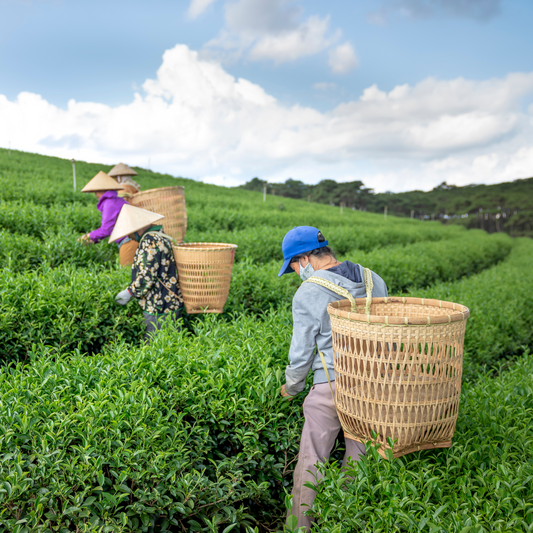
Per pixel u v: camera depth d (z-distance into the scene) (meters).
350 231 15.12
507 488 1.98
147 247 4.03
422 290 7.20
